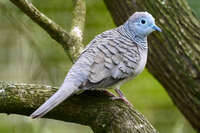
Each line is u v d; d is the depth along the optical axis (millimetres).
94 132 8344
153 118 15180
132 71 8836
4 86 8117
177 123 14492
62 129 15352
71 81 7934
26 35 12109
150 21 9492
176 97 11250
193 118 11242
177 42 10836
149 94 15508
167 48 10891
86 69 8117
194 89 10836
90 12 13156
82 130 15523
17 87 8156
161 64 11055
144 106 15469
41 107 7340
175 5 10984
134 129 7984
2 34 14273
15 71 14234
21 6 8938
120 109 8203
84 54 8461
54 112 8195
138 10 10984
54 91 8242
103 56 8430
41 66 12211
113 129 8109
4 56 14336
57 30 9461
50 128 14938
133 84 15523
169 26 10875
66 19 12531
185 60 10812
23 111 8203
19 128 12812
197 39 10898
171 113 15180
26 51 13852
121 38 9070
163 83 11359
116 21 11609
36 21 9258
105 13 13328
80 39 9680
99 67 8273
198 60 10758
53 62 12500
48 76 12188
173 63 10898
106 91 8789
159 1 10891
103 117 8180
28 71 13070
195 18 11203
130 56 8789
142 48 9367
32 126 12477
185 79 10875
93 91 8625
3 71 14250
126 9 11133
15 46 14273
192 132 14305
